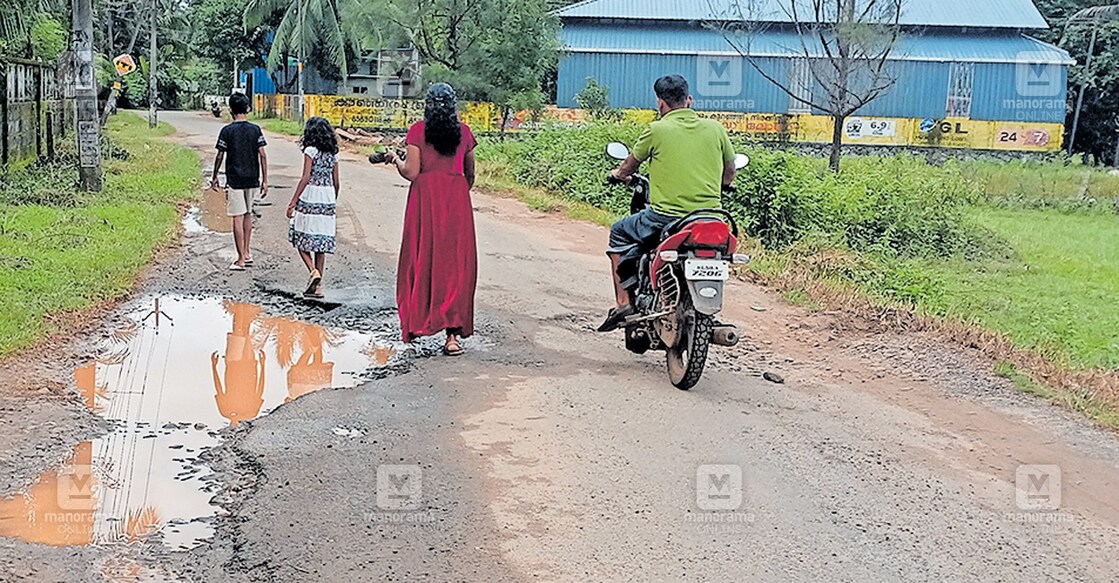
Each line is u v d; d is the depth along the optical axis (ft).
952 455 19.45
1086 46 149.38
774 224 49.37
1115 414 22.29
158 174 56.95
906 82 132.46
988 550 15.25
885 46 78.64
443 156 24.09
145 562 13.89
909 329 29.32
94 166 47.80
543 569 13.97
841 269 39.63
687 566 14.20
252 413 20.11
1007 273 49.70
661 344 23.40
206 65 199.11
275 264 33.94
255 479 16.79
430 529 15.03
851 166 72.28
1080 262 54.34
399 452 18.01
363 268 33.78
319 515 15.40
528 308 29.58
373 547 14.43
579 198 54.90
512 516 15.57
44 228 36.37
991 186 90.33
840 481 17.65
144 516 15.33
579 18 135.85
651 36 135.03
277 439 18.52
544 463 17.71
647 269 23.63
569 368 23.68
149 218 40.65
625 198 54.08
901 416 21.75
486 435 18.95
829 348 27.27
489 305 29.66
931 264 50.16
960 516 16.46
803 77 128.88
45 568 13.57
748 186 49.11
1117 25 140.15
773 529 15.51
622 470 17.54
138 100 184.96
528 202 52.49
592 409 20.67
